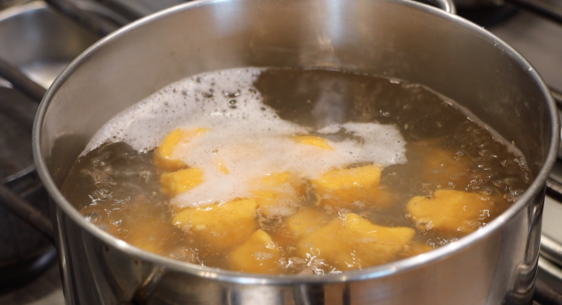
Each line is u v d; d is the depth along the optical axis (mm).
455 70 525
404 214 468
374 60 562
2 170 560
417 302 374
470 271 378
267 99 554
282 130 531
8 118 606
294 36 562
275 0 541
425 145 513
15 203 497
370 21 542
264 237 447
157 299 381
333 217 464
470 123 525
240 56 567
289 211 469
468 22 498
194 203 476
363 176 485
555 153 404
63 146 485
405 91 553
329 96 554
